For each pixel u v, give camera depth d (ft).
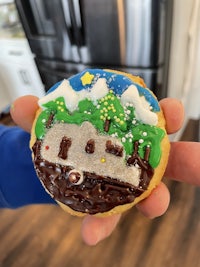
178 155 0.34
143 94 0.35
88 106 0.34
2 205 0.46
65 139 0.34
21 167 0.44
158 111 0.34
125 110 0.33
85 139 0.33
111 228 0.34
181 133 1.37
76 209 0.33
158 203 0.33
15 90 1.74
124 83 0.34
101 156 0.32
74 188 0.33
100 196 0.32
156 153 0.32
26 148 0.44
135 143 0.33
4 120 1.76
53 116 0.35
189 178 0.33
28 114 0.39
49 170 0.34
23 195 0.44
